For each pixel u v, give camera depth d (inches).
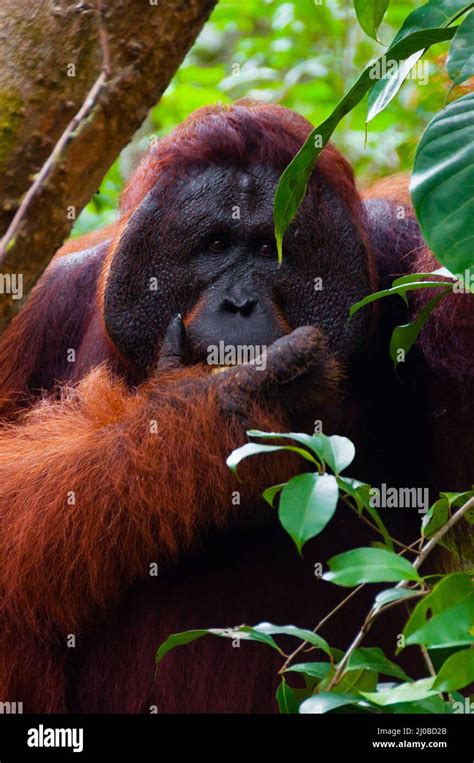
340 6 254.4
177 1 82.1
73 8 79.6
